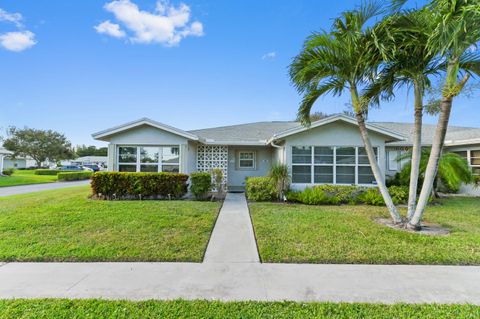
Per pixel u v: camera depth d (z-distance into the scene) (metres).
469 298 3.22
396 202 9.74
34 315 2.77
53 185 20.72
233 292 3.34
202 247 4.98
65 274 3.84
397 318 2.77
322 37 6.38
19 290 3.34
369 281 3.68
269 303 3.06
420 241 5.32
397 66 6.36
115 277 3.75
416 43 5.79
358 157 11.25
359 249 4.88
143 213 7.54
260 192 10.48
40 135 48.22
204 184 10.58
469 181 10.47
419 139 6.61
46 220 6.62
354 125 11.20
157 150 11.96
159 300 3.11
